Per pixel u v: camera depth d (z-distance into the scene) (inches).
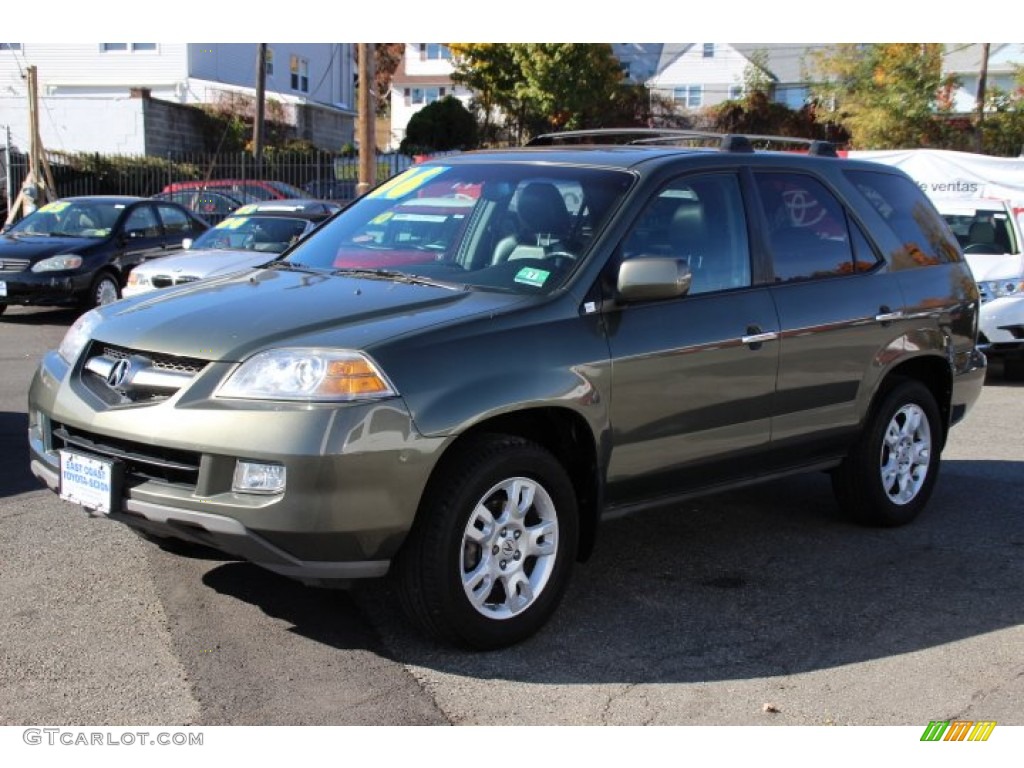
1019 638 176.7
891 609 187.8
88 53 1537.9
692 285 190.5
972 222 484.1
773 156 213.9
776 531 230.4
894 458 232.1
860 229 224.7
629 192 186.4
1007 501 258.2
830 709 150.6
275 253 453.7
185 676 153.0
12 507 225.0
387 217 207.5
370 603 180.4
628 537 223.9
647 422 179.5
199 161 1187.3
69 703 144.6
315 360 148.7
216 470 147.7
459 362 156.3
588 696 151.8
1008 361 453.7
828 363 209.6
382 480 147.9
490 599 166.1
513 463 160.6
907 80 1362.0
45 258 531.5
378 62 2586.1
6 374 386.9
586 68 1541.6
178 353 155.3
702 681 157.6
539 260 179.6
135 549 201.6
